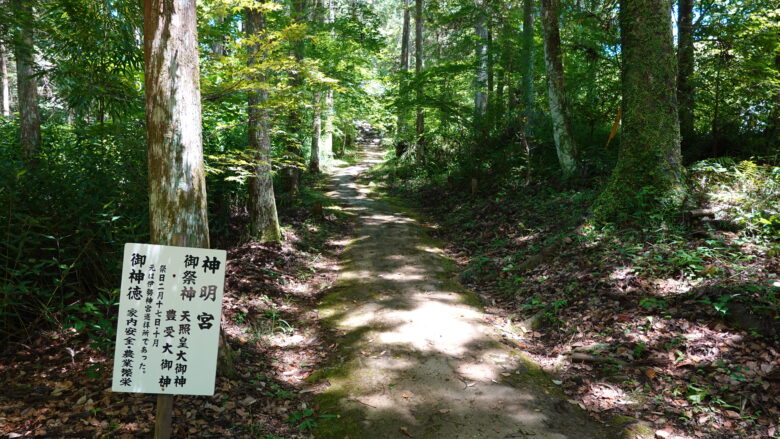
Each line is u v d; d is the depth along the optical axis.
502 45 11.96
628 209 6.48
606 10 8.54
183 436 3.02
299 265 7.39
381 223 10.67
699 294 4.47
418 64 18.14
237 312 5.19
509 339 4.86
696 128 9.41
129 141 5.31
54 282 4.07
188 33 3.04
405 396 3.70
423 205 13.16
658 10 6.36
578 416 3.49
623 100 6.78
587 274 5.53
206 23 6.19
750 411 3.26
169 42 2.94
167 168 2.98
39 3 5.99
